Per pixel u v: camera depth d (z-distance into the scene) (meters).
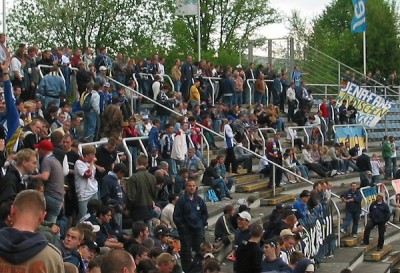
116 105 25.05
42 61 29.75
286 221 22.78
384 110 43.56
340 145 39.28
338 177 38.12
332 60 54.66
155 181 20.64
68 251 13.67
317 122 42.00
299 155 38.28
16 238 7.61
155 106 33.25
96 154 21.00
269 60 51.78
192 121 30.00
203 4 70.56
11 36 53.78
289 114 42.38
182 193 22.33
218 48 72.69
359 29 55.50
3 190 13.98
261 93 42.00
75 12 53.81
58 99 27.48
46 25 53.31
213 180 28.67
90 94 26.89
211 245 22.02
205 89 37.62
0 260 7.53
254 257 17.41
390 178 43.69
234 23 72.56
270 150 33.25
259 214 29.05
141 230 17.50
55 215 16.41
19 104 23.25
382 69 88.44
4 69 16.59
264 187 32.53
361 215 33.62
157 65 35.94
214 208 27.19
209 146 33.25
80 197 19.28
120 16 56.25
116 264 8.39
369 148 46.59
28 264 7.54
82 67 29.92
